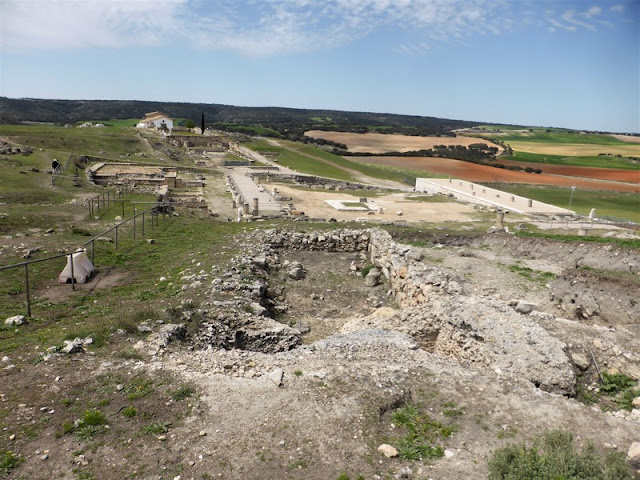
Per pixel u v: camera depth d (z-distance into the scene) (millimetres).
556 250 23031
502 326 13203
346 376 10102
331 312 17969
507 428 8664
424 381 10234
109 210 32031
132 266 18875
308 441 7844
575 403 9617
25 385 8898
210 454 7426
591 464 6750
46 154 53781
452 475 7254
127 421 8117
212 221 30906
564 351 12086
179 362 10383
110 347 10766
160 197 37500
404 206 43781
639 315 16406
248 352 11594
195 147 88875
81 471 6934
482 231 29281
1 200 30984
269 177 61906
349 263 23203
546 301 18031
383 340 13086
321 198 47531
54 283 16281
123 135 81125
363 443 7941
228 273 17188
